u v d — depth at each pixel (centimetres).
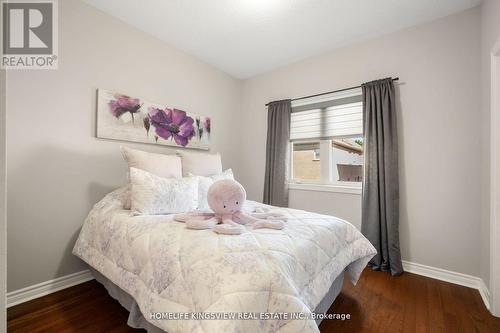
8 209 158
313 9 198
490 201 160
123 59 216
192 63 281
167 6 197
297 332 84
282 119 298
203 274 90
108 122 203
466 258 192
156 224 136
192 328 82
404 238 219
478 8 190
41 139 170
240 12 204
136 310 120
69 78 183
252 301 81
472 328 138
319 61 278
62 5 179
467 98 193
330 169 275
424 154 211
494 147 156
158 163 192
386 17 207
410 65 219
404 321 144
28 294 164
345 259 148
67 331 132
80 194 190
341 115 263
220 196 145
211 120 306
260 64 304
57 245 178
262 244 109
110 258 139
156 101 243
